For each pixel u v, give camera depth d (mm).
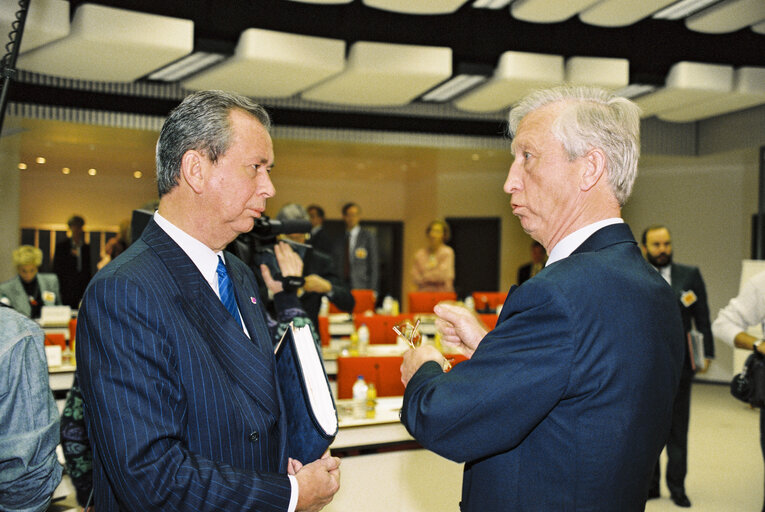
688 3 5133
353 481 3145
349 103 7438
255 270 2258
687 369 4273
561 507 1087
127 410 1103
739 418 6871
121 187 12773
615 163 1212
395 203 14070
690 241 9508
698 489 4672
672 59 6254
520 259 11484
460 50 5961
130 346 1132
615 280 1123
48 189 12305
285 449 1337
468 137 8523
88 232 12539
